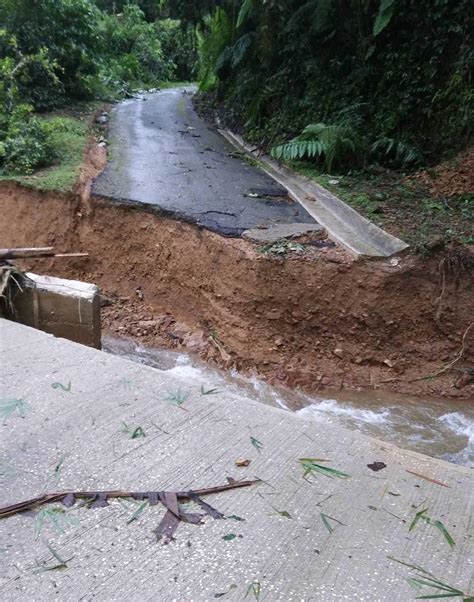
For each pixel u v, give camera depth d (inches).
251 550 74.0
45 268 318.0
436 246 228.4
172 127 542.3
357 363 229.6
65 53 587.5
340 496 86.8
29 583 67.3
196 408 111.5
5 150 354.9
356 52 389.1
